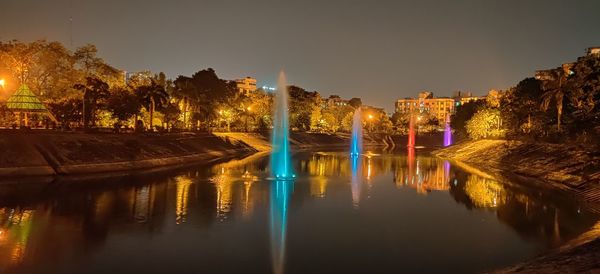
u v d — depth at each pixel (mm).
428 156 110875
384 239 29516
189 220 33969
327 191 48875
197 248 26953
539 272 20781
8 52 98312
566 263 21344
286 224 33312
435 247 27688
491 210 39000
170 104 110250
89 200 40656
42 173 53312
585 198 43938
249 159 91500
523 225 33219
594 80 63844
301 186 52406
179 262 24359
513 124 96938
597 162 51656
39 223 32156
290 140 150375
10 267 23109
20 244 27094
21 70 99250
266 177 60344
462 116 143250
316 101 193875
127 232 30250
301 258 25406
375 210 38844
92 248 26562
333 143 173750
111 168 62062
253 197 44281
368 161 92625
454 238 29781
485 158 86438
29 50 100938
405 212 38062
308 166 79062
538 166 63844
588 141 60719
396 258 25547
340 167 77750
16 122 76312
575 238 29125
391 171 71375
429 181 58406
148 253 25797
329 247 27609
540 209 39219
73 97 99188
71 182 50438
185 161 80125
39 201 39656
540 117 84375
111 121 99562
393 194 47375
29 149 56594
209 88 131625
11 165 52469
